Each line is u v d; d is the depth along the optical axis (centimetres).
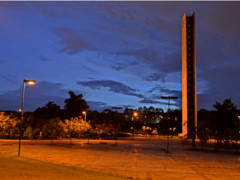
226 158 2544
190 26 8069
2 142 4034
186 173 1611
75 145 3822
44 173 1234
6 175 1080
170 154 2800
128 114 13212
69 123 4806
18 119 5109
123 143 4688
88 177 1234
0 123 4556
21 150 2733
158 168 1778
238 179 1459
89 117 8288
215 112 3738
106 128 5450
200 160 2316
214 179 1443
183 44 8031
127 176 1465
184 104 7550
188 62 8031
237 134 3319
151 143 4878
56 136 5269
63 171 1373
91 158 2236
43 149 2944
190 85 8012
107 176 1373
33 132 4778
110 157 2347
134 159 2247
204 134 3772
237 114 3619
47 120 5597
